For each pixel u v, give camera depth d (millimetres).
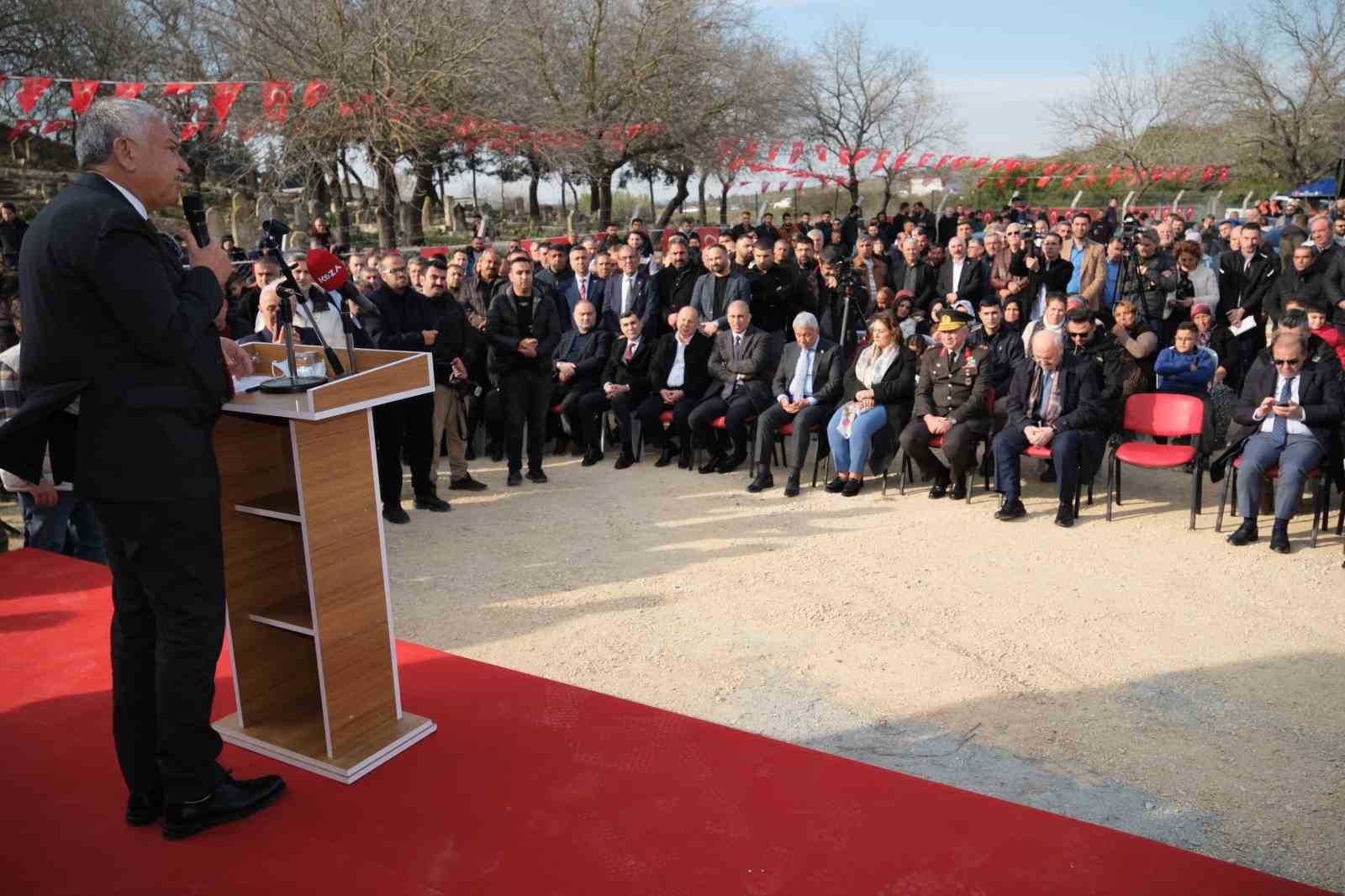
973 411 6789
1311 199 20844
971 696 4254
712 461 8000
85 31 26547
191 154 21109
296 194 21031
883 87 38188
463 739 3148
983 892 2420
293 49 17469
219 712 3334
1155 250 8758
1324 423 5812
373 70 17906
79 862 2545
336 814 2734
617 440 9023
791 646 4785
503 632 4992
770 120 28234
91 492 2346
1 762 3059
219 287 2445
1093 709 4125
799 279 9117
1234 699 4168
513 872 2492
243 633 3070
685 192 31484
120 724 2625
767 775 2939
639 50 25109
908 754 3809
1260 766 3682
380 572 3041
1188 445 6836
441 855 2561
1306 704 4113
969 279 9992
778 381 7672
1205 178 27203
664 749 3090
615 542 6332
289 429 2922
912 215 21250
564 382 8438
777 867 2510
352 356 3027
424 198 23906
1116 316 7891
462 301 8656
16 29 27703
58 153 30422
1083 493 7125
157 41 20594
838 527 6543
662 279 9281
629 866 2516
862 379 7336
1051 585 5461
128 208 2279
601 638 4906
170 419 2373
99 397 2312
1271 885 2439
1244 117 33594
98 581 4652
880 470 7273
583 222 27500
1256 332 8781
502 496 7414
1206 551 5898
